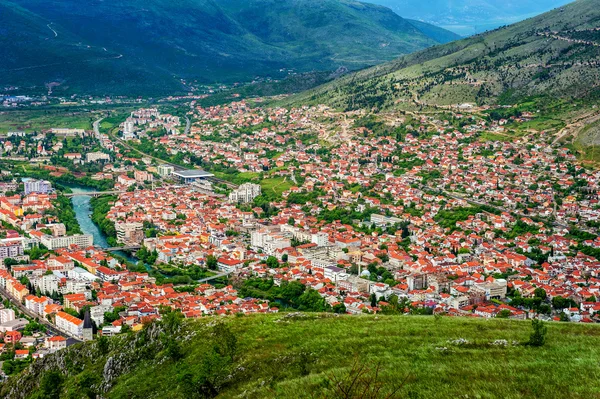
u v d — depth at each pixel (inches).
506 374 4527.6
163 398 6122.1
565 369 4584.2
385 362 5083.7
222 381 5615.2
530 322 6432.1
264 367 5639.8
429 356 5147.6
